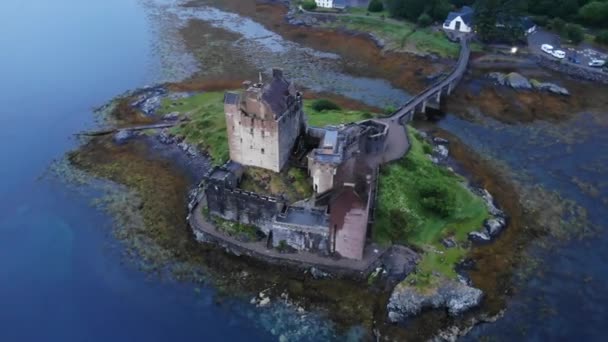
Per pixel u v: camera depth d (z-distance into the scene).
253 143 88.50
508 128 119.31
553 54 147.00
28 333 70.06
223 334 68.69
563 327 69.25
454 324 68.94
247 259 79.06
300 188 87.31
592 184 99.50
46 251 84.12
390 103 132.75
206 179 83.50
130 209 92.44
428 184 89.31
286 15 194.75
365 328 68.38
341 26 179.88
